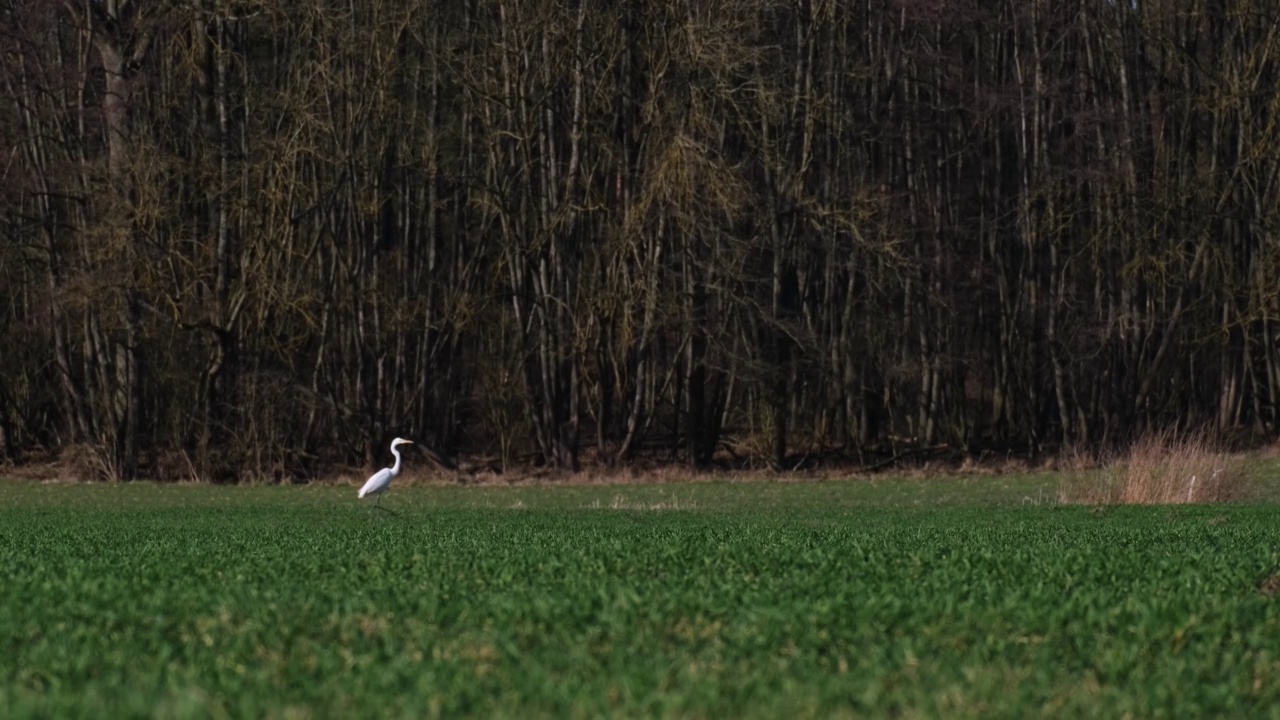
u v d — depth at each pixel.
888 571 21.55
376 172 68.06
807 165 68.06
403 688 13.66
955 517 40.81
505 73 68.62
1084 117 73.19
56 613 17.48
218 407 66.12
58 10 66.62
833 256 70.50
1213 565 22.59
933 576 20.61
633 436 70.06
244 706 12.62
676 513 45.38
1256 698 13.99
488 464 72.31
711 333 68.75
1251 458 67.06
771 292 73.62
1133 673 14.52
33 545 28.47
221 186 63.38
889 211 70.88
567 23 67.06
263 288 63.34
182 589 19.55
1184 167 73.62
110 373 67.50
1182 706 13.43
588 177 67.69
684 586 19.62
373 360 73.00
